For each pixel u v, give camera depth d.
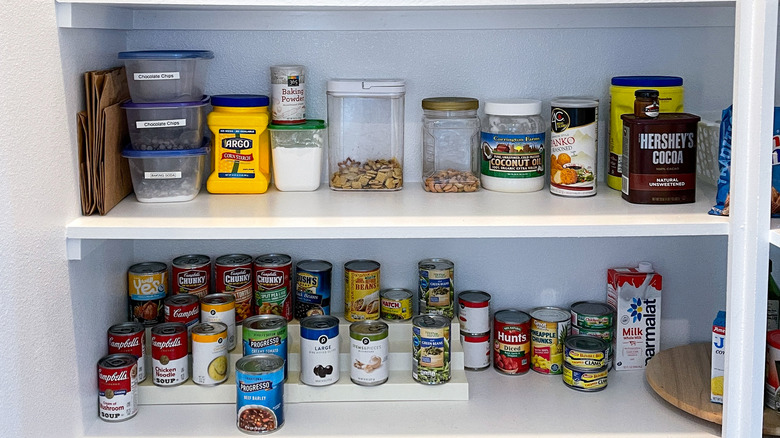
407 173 1.74
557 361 1.69
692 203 1.49
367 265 1.68
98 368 1.49
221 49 1.66
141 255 1.73
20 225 1.15
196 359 1.54
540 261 1.76
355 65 1.68
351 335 1.56
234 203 1.52
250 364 1.46
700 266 1.76
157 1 1.28
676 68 1.69
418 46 1.68
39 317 1.22
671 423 1.48
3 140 1.10
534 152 1.61
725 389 1.33
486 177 1.64
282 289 1.64
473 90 1.70
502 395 1.59
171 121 1.49
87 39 1.42
